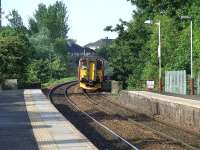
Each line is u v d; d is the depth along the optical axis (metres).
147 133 31.22
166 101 42.06
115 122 37.56
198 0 69.25
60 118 33.19
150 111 46.34
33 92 64.19
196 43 67.00
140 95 51.50
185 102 40.75
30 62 119.88
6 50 87.31
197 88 60.09
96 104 54.84
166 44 72.94
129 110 48.41
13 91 66.88
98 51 156.25
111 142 27.72
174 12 77.75
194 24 68.38
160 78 66.94
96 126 35.19
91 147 20.86
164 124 36.84
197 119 34.56
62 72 141.50
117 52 81.00
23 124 29.84
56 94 69.25
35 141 22.81
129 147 25.50
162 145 26.27
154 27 75.44
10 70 88.12
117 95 68.00
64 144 21.73
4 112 37.69
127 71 80.44
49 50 157.00
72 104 53.88
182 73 61.50
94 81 74.31
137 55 79.88
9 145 21.81
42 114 35.97
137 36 80.38
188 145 25.67
